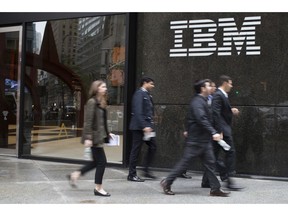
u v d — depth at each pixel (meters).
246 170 7.95
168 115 8.55
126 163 8.71
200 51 8.28
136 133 7.32
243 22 7.95
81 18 9.59
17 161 9.60
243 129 7.95
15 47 10.23
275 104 7.77
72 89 9.72
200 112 6.12
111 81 9.14
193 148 6.32
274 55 7.75
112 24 9.17
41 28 10.00
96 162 6.33
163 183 6.49
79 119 9.62
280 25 7.72
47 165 9.07
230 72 8.05
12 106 10.45
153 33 8.66
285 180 7.62
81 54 9.61
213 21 8.17
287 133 7.70
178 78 8.47
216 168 7.17
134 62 8.82
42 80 10.03
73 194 6.39
